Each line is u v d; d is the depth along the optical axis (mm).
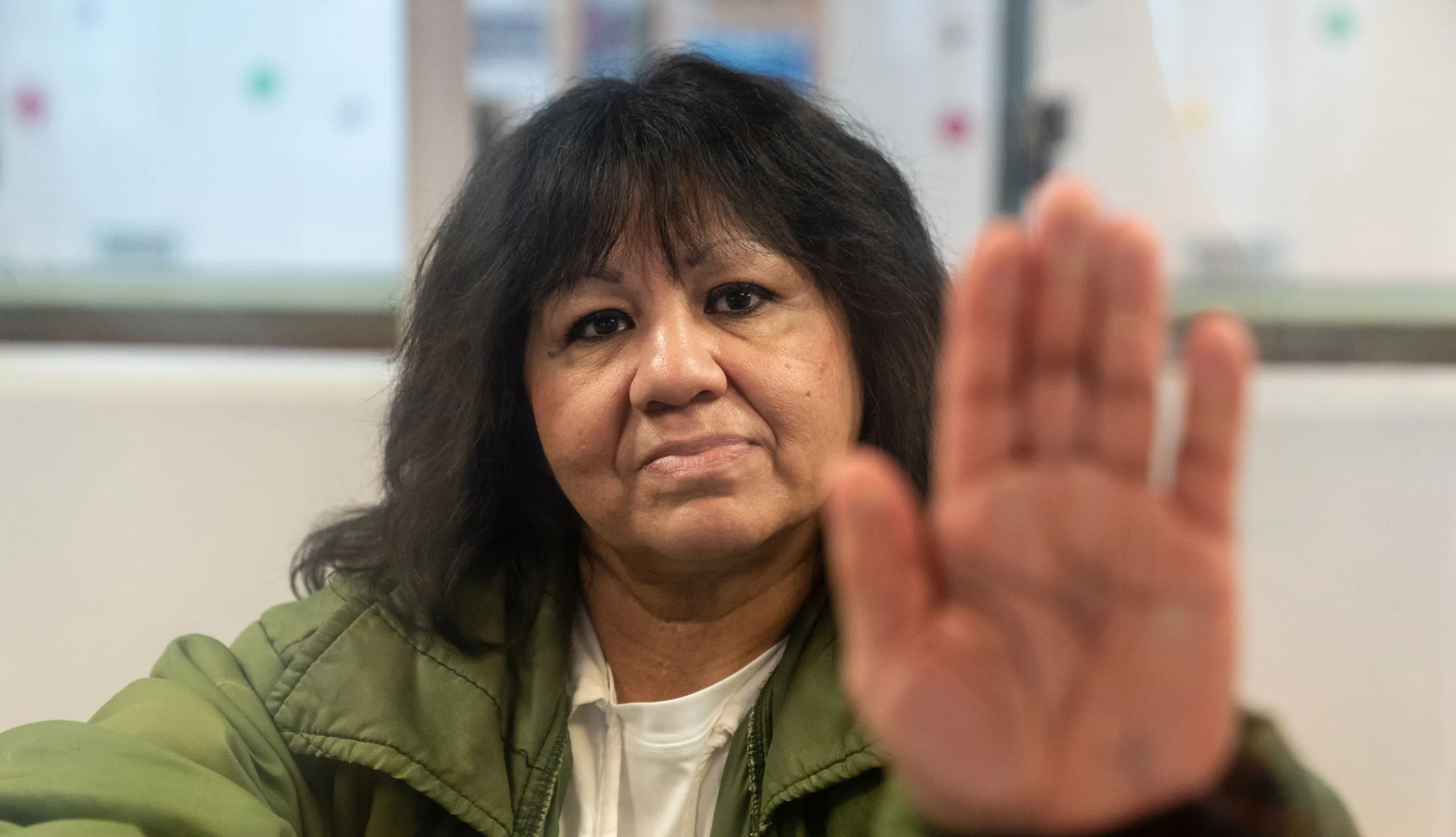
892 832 448
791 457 687
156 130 1318
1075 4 1259
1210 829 433
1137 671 408
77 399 1290
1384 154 1271
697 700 741
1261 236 1286
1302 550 1283
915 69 1278
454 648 761
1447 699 1281
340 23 1286
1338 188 1277
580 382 706
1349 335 1297
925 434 784
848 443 745
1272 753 470
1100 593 409
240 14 1291
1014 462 413
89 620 1302
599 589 803
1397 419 1271
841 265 732
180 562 1297
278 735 728
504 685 761
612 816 736
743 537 674
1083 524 409
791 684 714
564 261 705
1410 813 1277
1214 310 1276
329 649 760
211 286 1348
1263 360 1300
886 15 1272
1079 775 411
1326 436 1272
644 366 672
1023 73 1271
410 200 1313
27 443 1295
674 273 695
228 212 1337
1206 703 408
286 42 1293
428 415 814
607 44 1281
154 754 637
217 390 1286
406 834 727
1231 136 1272
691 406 670
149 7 1291
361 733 715
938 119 1281
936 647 403
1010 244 406
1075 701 411
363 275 1342
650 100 728
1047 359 410
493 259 747
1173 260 1291
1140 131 1273
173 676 760
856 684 404
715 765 737
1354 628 1283
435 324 806
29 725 684
